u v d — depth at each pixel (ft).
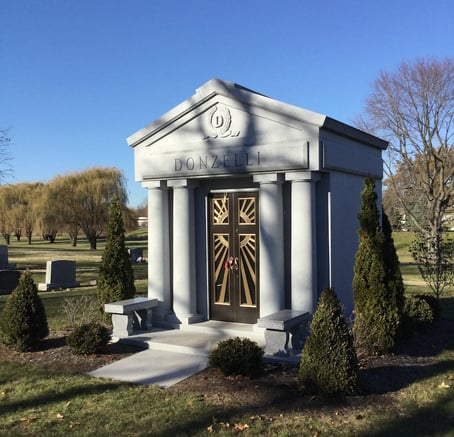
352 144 31.53
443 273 42.78
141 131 32.12
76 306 35.09
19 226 184.24
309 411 18.15
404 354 25.53
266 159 27.78
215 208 32.12
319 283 28.30
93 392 20.66
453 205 104.83
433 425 16.81
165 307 32.35
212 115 29.81
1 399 20.13
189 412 18.26
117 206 34.35
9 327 27.09
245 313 31.17
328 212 28.17
